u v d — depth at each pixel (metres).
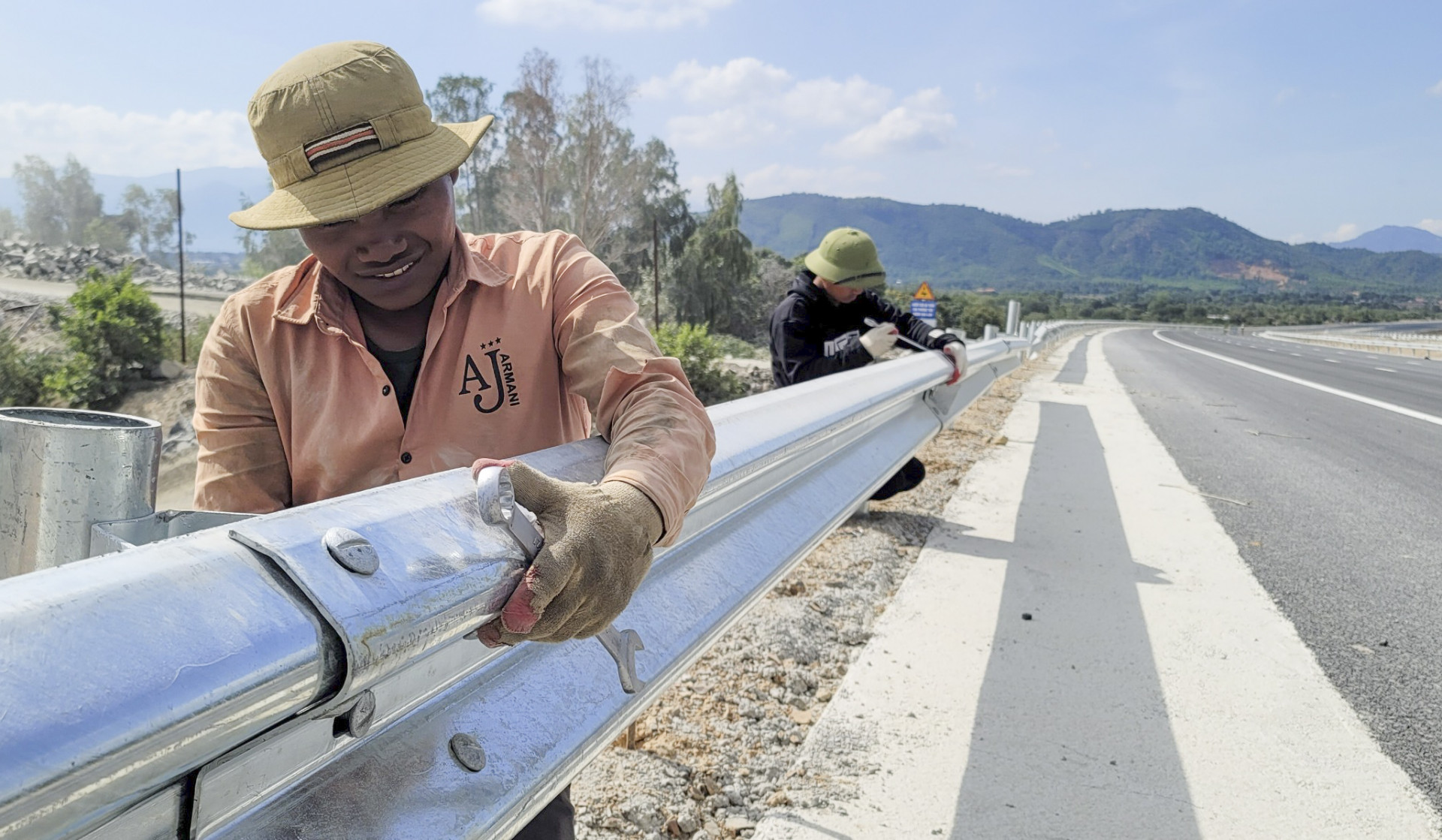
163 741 0.50
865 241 3.88
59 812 0.46
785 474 2.11
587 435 1.53
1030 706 2.40
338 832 0.78
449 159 1.13
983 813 1.91
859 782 2.01
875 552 3.66
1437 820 1.95
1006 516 4.40
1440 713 2.48
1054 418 8.30
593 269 1.28
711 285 48.59
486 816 0.92
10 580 0.51
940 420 4.16
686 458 0.99
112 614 0.52
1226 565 3.77
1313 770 2.14
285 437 1.29
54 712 0.46
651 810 1.83
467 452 1.28
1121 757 2.16
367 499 0.76
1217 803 1.99
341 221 1.09
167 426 19.72
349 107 1.07
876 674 2.54
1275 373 18.22
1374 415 10.41
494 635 0.83
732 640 2.65
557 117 42.19
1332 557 4.02
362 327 1.25
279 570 0.63
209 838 0.69
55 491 0.82
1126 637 2.91
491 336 1.26
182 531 0.91
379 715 0.81
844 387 2.69
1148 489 5.25
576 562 0.79
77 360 21.11
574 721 1.12
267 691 0.57
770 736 2.20
